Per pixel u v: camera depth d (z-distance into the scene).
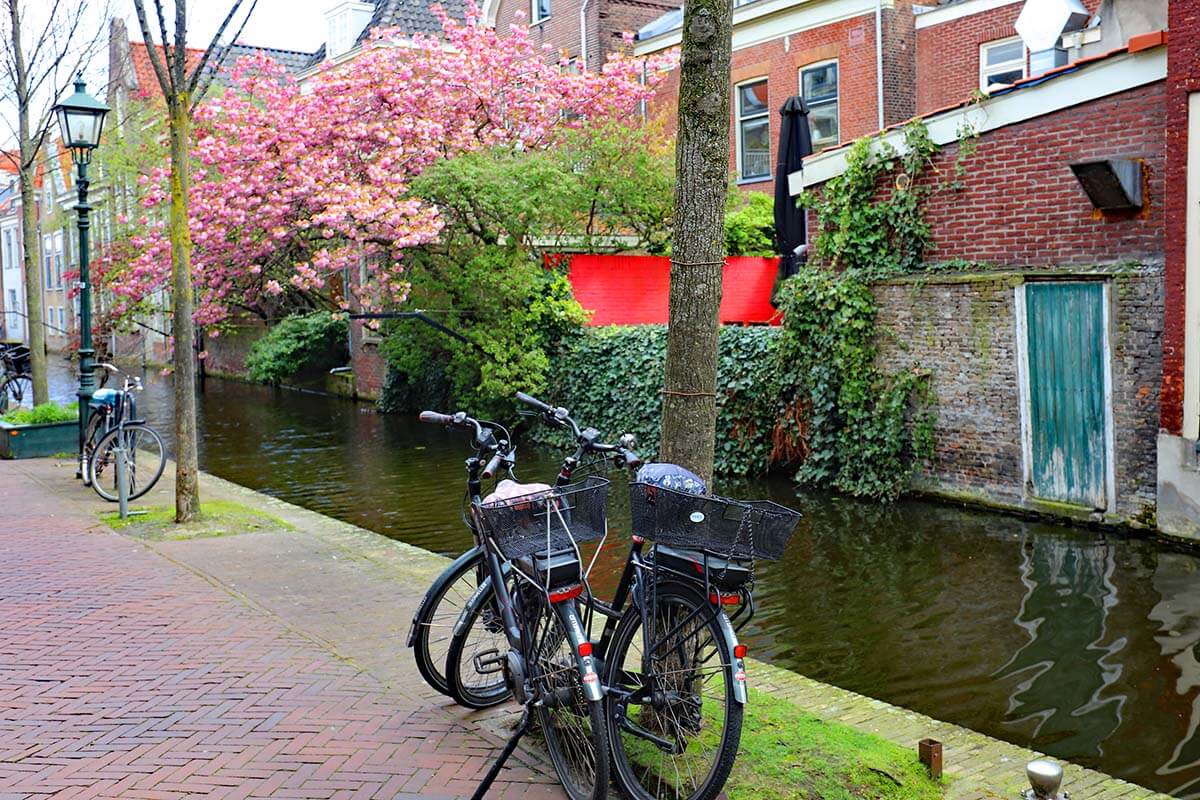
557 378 16.44
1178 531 9.12
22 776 3.96
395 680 4.93
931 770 3.77
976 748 4.32
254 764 4.01
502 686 4.64
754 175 20.80
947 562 8.72
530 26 25.02
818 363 11.95
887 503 11.13
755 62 20.42
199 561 7.47
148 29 8.43
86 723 4.46
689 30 4.12
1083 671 6.27
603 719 3.48
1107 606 7.43
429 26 25.14
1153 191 9.55
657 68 18.53
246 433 18.08
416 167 16.67
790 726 4.03
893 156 11.59
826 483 11.98
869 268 11.70
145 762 4.05
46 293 43.78
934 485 11.17
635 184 17.34
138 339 35.28
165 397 24.84
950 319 10.88
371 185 16.11
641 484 3.56
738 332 13.02
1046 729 5.49
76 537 8.37
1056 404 10.05
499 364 16.45
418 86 17.05
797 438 12.38
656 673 3.60
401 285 16.20
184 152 8.60
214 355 31.58
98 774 3.96
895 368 11.41
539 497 3.78
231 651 5.39
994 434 10.60
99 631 5.79
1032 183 10.52
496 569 4.24
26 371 21.78
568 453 15.00
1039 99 10.32
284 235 16.08
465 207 16.42
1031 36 13.65
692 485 3.67
